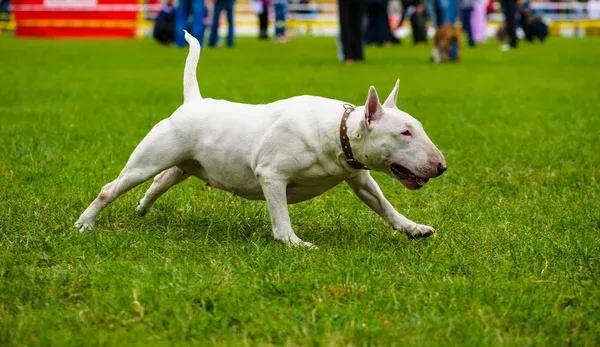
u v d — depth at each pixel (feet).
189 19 116.37
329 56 100.07
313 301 19.16
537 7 158.81
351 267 21.22
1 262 21.71
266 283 19.67
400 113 22.65
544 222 26.99
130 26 144.66
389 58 96.22
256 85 67.31
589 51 109.91
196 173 25.72
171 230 25.30
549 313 18.53
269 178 23.54
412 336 17.17
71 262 22.07
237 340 17.24
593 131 44.96
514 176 34.32
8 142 39.58
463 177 33.99
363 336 17.10
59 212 27.14
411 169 22.36
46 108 52.24
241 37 150.10
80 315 18.24
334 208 28.89
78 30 144.46
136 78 73.15
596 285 20.27
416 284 20.24
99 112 50.85
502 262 22.22
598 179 33.68
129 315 18.40
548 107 55.11
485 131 45.06
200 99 25.39
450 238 24.93
